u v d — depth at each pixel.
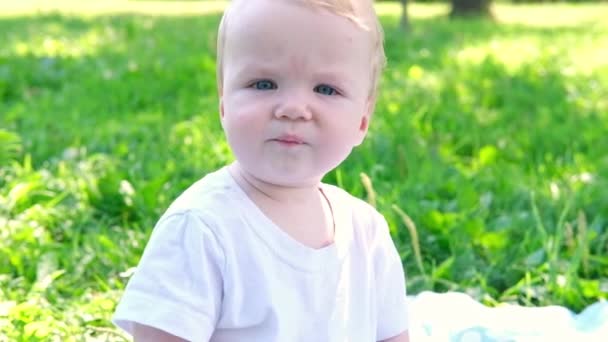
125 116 7.16
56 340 3.41
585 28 16.98
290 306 2.48
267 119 2.45
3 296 3.79
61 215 4.76
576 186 5.52
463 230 4.54
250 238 2.48
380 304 2.81
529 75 9.70
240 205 2.51
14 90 8.19
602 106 8.30
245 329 2.48
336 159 2.52
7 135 5.62
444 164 5.87
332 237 2.62
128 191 4.95
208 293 2.43
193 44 11.94
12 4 21.56
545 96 8.52
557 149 6.55
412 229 4.12
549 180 5.78
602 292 4.06
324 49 2.45
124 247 4.36
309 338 2.51
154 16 17.94
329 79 2.47
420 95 8.24
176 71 9.08
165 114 7.37
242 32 2.47
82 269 4.13
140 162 5.66
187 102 7.71
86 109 7.37
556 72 10.05
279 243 2.50
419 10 23.02
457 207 4.98
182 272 2.43
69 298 3.94
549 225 4.81
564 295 4.04
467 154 6.57
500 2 27.47
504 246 4.49
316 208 2.63
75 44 11.72
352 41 2.50
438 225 4.61
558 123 7.39
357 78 2.52
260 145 2.46
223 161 5.66
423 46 12.56
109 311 3.72
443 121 7.20
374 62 2.59
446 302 3.85
